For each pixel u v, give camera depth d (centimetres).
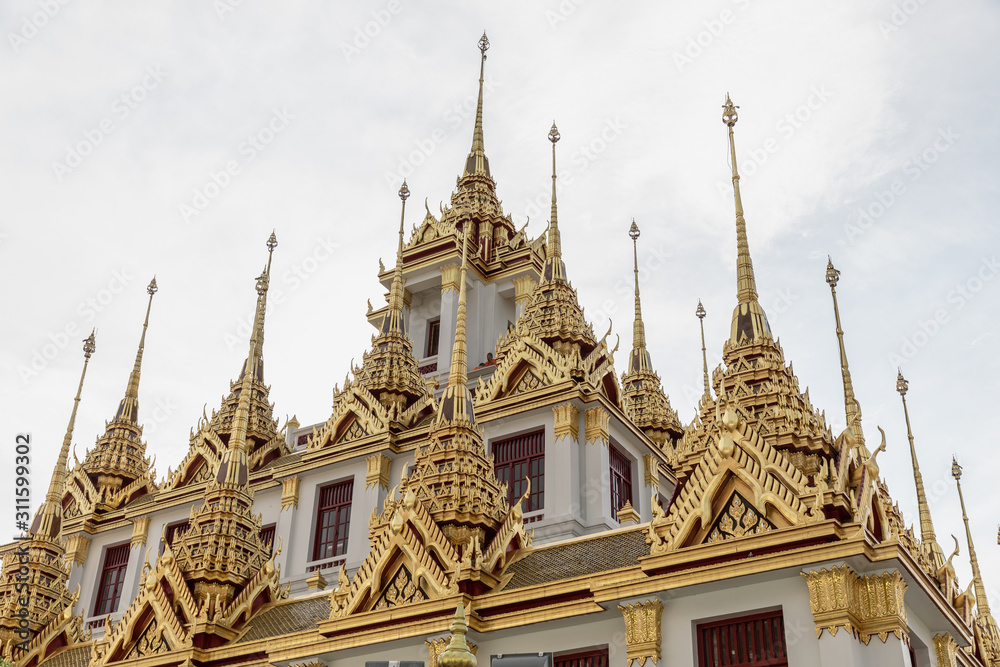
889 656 1827
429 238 4612
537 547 2538
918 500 3025
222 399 4416
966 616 2555
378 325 4628
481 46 5441
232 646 2606
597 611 2106
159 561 2869
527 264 4391
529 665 2058
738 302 2642
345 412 3703
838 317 2697
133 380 4888
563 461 3138
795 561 1892
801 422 2309
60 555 3538
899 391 3234
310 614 2694
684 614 2023
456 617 1530
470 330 4312
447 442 2636
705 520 2048
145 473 4525
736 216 2786
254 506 3781
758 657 1934
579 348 3572
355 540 3384
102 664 2783
